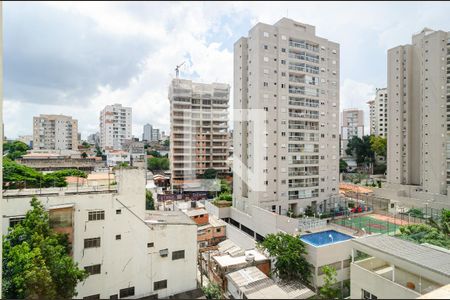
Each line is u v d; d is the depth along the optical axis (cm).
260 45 3419
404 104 4450
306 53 3712
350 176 6162
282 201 3522
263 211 2889
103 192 1535
